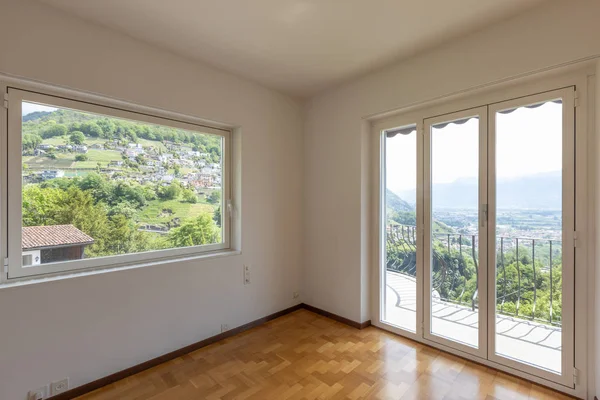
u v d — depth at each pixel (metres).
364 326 2.97
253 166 3.03
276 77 2.91
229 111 2.81
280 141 3.29
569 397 1.89
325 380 2.08
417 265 2.67
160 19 1.98
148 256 2.40
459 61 2.24
